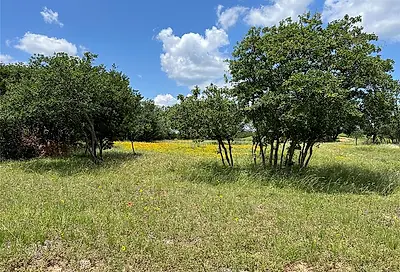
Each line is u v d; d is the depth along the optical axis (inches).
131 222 227.0
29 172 488.4
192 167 522.0
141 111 810.2
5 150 724.0
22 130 728.3
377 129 439.8
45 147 754.2
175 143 1347.2
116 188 357.4
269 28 459.5
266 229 220.5
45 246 188.4
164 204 286.5
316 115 397.7
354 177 443.2
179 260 170.9
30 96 522.6
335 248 185.5
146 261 170.1
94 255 175.9
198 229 217.9
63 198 300.7
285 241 196.4
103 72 669.3
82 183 382.9
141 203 288.0
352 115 387.2
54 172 485.4
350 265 170.9
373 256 177.8
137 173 475.5
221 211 263.1
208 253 178.7
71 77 522.0
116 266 163.6
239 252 179.9
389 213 276.7
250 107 426.9
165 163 578.6
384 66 422.3
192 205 282.0
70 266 167.0
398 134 1386.6
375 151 1048.8
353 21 439.8
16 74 793.6
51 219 229.5
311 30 436.1
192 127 490.3
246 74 447.5
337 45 417.7
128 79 753.6
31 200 291.7
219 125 474.3
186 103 492.7
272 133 471.8
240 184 397.1
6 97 580.4
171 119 516.7
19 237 197.5
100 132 698.8
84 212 253.8
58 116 592.4
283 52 418.9
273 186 390.0
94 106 574.9
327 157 745.6
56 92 518.0
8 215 239.3
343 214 258.8
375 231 218.7
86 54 602.5
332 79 370.6
